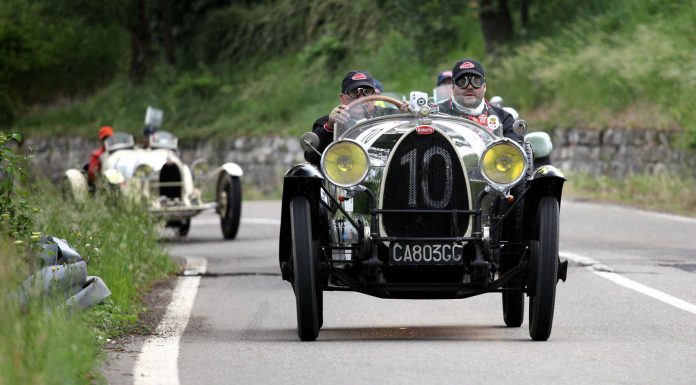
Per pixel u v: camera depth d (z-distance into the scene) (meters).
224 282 38.41
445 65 119.19
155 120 59.72
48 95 165.38
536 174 25.12
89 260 31.59
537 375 21.02
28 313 20.14
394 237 25.08
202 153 137.00
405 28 131.12
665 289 34.53
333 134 28.30
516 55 109.88
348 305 32.53
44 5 166.50
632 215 62.84
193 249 51.78
